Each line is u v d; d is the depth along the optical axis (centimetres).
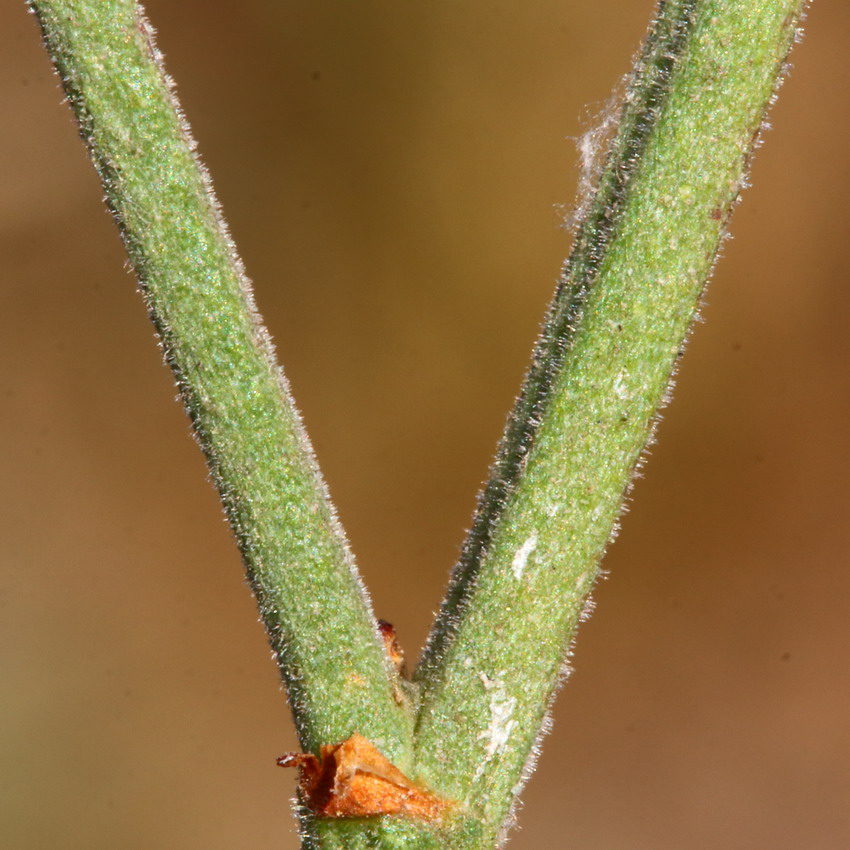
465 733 9
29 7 10
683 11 9
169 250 9
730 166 9
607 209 9
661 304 9
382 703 9
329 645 9
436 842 9
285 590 9
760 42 9
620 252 9
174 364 10
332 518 10
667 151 9
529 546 9
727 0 9
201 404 9
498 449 10
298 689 9
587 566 9
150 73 10
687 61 9
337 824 9
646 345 9
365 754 9
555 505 9
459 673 9
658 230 9
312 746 9
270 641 9
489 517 9
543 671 9
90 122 9
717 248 9
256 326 10
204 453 10
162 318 10
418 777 9
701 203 9
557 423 9
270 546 9
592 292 9
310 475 10
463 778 9
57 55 9
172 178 9
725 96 9
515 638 9
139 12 10
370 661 9
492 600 9
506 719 9
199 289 10
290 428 10
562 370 9
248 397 9
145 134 9
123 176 9
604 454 9
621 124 10
